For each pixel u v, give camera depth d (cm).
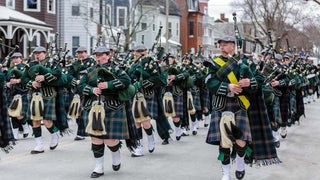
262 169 759
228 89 594
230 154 648
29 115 864
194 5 5131
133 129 710
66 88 1118
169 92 995
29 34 2600
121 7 3806
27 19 2652
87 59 1026
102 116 671
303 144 1011
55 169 743
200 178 692
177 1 5050
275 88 984
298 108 1177
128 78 671
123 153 877
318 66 2700
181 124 1060
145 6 4125
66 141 1016
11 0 2866
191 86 1044
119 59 849
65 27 3206
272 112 848
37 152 873
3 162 791
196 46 5050
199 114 1232
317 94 2658
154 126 1227
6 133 763
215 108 618
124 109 691
